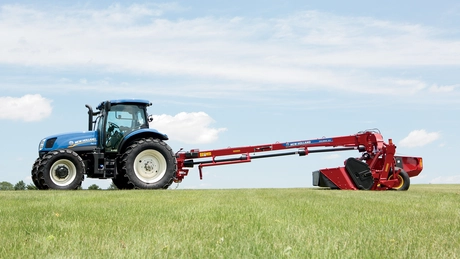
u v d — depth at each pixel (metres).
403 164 12.77
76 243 3.24
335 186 12.36
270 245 3.17
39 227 4.02
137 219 4.48
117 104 12.22
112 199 6.96
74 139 12.11
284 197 7.57
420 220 4.66
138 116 12.32
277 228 3.91
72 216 4.76
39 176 11.41
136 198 7.16
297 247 3.13
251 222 4.29
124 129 12.16
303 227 4.03
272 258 2.84
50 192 9.07
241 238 3.44
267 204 6.14
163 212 5.10
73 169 11.62
